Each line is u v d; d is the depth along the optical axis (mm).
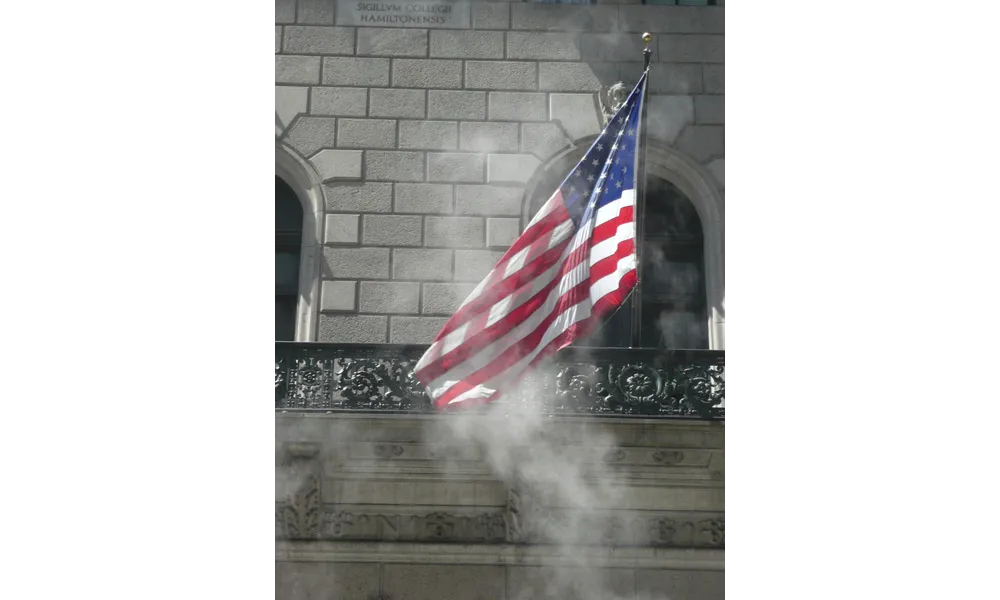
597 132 20422
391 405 18875
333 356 19047
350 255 19938
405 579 18703
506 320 16828
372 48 20578
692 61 20641
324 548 18625
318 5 20641
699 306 20188
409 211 20109
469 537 18750
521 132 20406
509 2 20766
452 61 20562
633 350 19031
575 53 20625
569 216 17156
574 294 16797
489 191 20219
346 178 20188
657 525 18844
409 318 19797
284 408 18688
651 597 18750
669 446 18641
